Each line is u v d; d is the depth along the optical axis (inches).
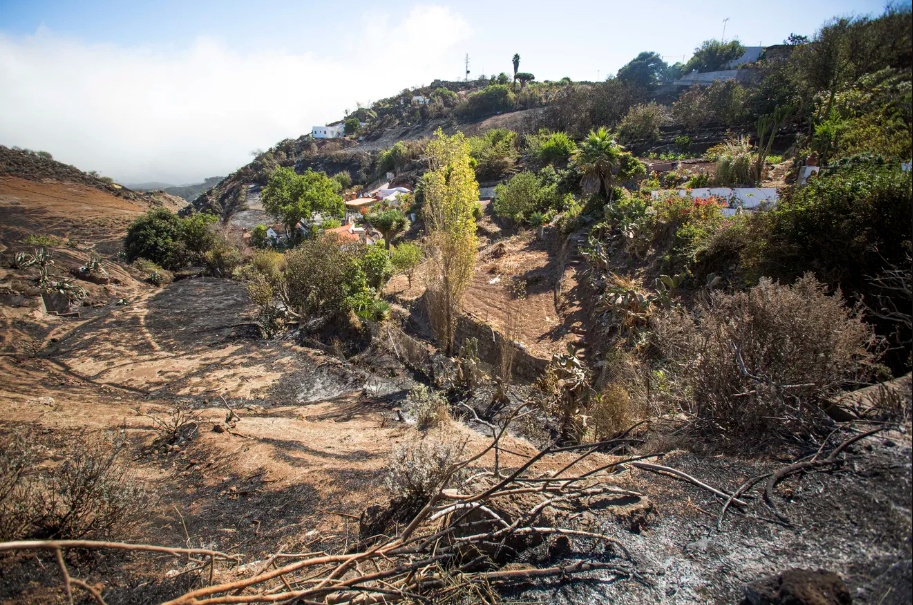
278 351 704.4
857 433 147.6
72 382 600.1
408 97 5206.7
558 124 2331.4
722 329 198.1
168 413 452.1
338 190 2992.1
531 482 157.8
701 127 1788.9
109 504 187.6
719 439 177.2
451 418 426.9
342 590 127.3
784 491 132.6
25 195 2559.1
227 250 1497.3
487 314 731.4
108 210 2583.7
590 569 119.9
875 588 92.8
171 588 152.6
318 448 335.9
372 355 673.6
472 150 2143.2
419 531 168.4
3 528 163.9
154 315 908.6
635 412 301.9
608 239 810.8
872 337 176.7
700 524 129.0
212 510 241.4
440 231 611.5
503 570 126.0
